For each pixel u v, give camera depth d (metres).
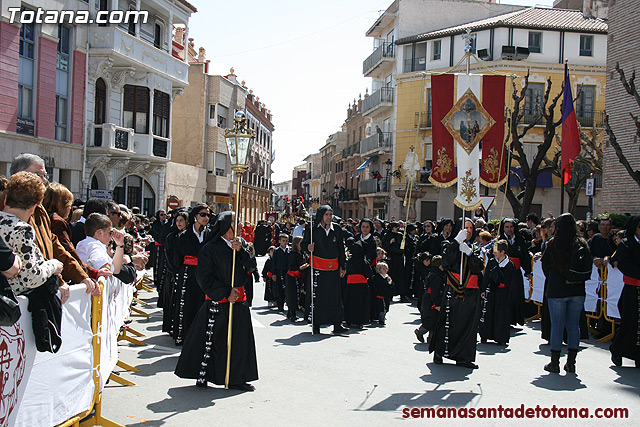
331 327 12.37
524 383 7.89
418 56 43.94
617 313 10.88
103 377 5.91
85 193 25.64
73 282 5.39
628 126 20.16
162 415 6.20
